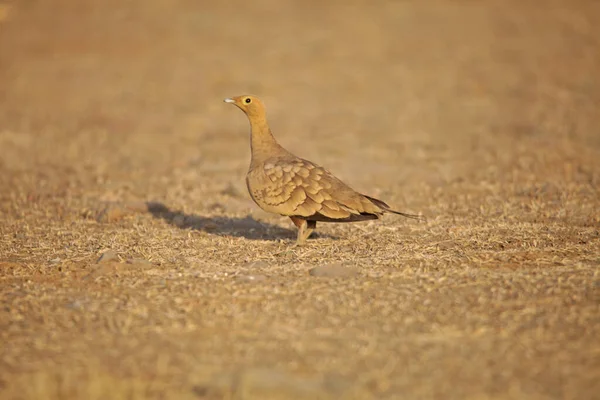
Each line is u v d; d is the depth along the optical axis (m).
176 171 31.52
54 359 12.41
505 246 18.50
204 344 12.89
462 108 47.72
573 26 72.06
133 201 25.16
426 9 80.81
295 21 77.06
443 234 19.86
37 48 68.88
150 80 58.66
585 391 11.23
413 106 48.84
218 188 27.75
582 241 18.88
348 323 13.63
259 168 19.11
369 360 12.24
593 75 55.38
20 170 31.59
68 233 20.72
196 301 14.83
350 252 18.14
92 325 13.77
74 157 35.06
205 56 65.62
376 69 60.59
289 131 42.12
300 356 12.39
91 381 11.56
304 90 54.78
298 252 18.17
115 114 48.22
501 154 33.47
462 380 11.60
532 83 53.91
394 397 11.12
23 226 21.59
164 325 13.72
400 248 18.44
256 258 17.80
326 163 32.72
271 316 14.00
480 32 71.50
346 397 11.01
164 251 18.48
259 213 22.97
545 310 14.08
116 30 74.00
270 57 64.81
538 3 81.38
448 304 14.45
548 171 29.44
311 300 14.76
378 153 35.25
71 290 15.62
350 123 44.38
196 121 45.91
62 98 53.34
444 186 27.59
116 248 18.84
